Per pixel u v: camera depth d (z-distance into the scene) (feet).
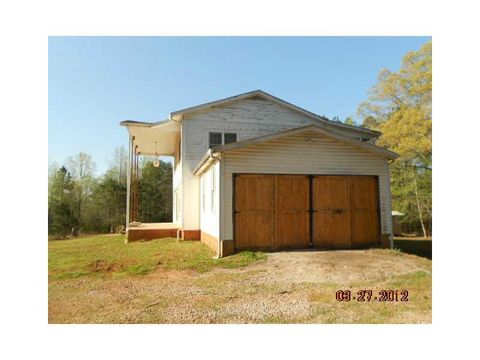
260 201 27.20
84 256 28.04
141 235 40.45
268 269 21.35
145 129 41.47
